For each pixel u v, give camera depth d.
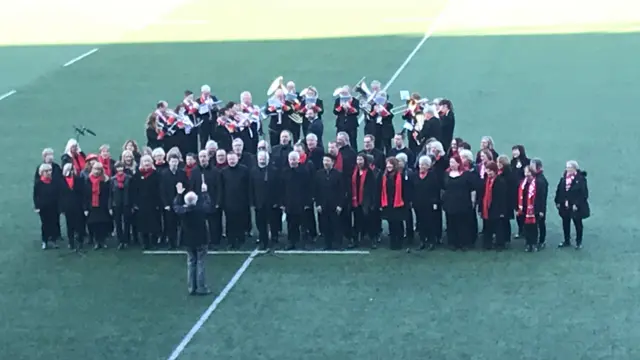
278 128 30.44
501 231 24.23
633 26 47.28
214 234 24.88
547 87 38.59
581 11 50.47
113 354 19.48
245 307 21.45
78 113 37.25
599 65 41.28
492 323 20.44
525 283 22.28
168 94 39.34
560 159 30.75
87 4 55.41
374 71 41.25
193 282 22.09
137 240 25.38
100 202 24.78
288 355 19.27
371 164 24.47
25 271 23.80
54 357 19.42
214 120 30.31
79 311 21.50
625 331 19.95
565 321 20.44
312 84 39.66
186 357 19.27
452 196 24.06
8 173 31.06
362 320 20.70
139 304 21.77
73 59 44.72
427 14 50.94
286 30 48.78
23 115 37.19
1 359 19.41
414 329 20.23
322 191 24.31
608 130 33.41
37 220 27.31
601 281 22.30
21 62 44.41
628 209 26.69
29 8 54.72
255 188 24.36
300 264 23.75
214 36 48.09
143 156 24.62
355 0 54.62
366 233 25.17
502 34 46.69
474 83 39.28
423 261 23.73
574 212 23.94
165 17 52.34
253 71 41.88
